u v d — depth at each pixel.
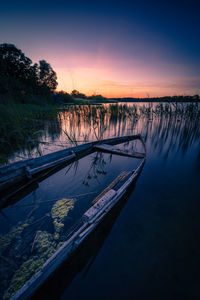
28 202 4.40
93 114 16.33
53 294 2.31
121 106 20.62
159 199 4.89
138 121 21.12
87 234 2.93
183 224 3.87
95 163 7.39
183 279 2.61
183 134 14.27
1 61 27.31
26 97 24.83
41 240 3.16
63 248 2.44
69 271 2.66
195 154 9.28
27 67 37.38
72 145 10.27
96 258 2.92
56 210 4.08
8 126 9.44
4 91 17.73
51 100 31.92
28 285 1.97
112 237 3.40
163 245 3.26
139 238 3.41
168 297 2.36
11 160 7.16
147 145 10.90
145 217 4.06
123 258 2.95
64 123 17.48
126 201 4.71
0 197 4.64
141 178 6.28
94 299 2.33
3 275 2.50
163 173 6.78
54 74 43.81
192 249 3.18
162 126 17.92
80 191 5.02
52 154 7.01
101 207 3.48
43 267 2.12
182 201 4.82
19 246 3.02
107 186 5.36
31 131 11.02
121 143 11.06
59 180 5.71
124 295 2.38
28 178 5.46
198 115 19.50
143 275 2.67
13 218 3.78
